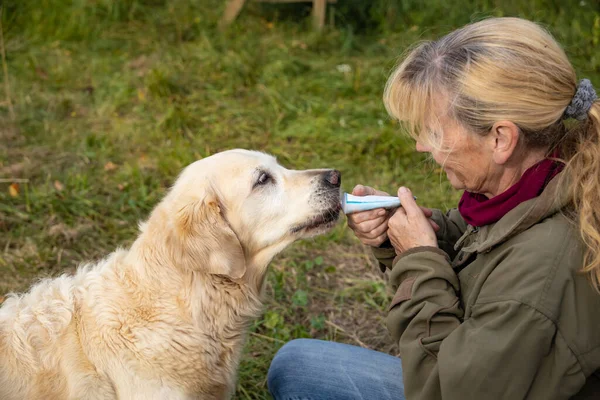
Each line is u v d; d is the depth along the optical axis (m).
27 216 4.36
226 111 5.85
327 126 5.64
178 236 2.45
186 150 5.21
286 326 3.61
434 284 1.92
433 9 7.54
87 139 5.35
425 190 4.83
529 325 1.65
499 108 1.75
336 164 5.14
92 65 6.75
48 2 7.59
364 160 5.20
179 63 6.64
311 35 7.24
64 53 6.98
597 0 7.14
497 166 1.86
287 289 3.93
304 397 2.40
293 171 2.76
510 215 1.80
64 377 2.30
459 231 2.42
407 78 1.93
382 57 6.89
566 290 1.65
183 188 2.57
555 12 7.11
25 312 2.40
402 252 2.08
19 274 3.88
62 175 4.92
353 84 6.25
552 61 1.75
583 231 1.65
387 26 7.49
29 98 6.05
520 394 1.69
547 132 1.79
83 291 2.48
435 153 1.94
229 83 6.33
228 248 2.46
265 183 2.66
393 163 5.16
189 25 7.57
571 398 1.78
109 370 2.35
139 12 7.82
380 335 3.62
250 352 3.44
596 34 6.36
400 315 1.94
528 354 1.66
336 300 3.88
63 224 4.32
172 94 6.11
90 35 7.34
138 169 4.91
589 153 1.71
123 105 6.03
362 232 2.34
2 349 2.30
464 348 1.74
